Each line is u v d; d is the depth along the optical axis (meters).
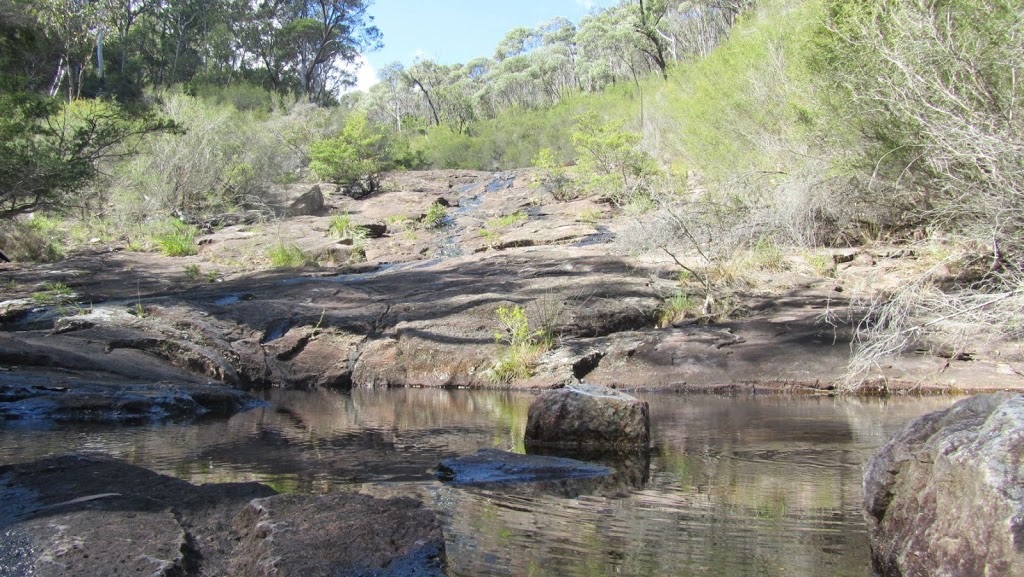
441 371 10.95
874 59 11.22
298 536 3.24
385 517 3.47
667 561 3.30
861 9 11.79
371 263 18.27
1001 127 8.84
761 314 11.43
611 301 12.21
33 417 7.55
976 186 9.55
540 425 6.31
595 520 3.93
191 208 27.39
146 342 10.78
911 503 2.97
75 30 34.56
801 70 15.02
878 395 8.78
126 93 40.59
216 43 55.72
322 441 6.35
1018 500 2.42
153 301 13.09
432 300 13.02
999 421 2.73
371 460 5.50
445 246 20.56
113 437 6.54
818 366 9.49
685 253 14.18
